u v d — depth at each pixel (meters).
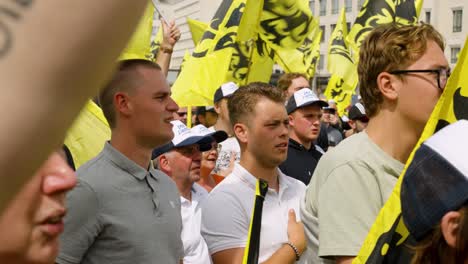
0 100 0.31
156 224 2.59
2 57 0.31
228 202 3.17
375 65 2.13
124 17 0.33
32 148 0.32
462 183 1.26
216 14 6.86
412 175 1.38
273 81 19.52
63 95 0.32
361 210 2.00
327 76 28.30
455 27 23.64
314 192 2.24
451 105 2.01
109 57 0.33
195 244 3.54
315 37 9.67
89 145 3.89
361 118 8.04
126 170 2.60
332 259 2.05
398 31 2.11
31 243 1.12
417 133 2.10
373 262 1.88
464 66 2.04
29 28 0.31
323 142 8.15
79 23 0.32
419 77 2.06
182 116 7.43
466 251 1.27
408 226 1.41
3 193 0.31
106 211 2.49
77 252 2.43
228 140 5.71
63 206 1.23
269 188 3.20
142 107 2.65
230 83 5.89
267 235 3.06
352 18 27.75
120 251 2.49
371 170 2.04
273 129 3.23
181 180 4.01
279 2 8.14
